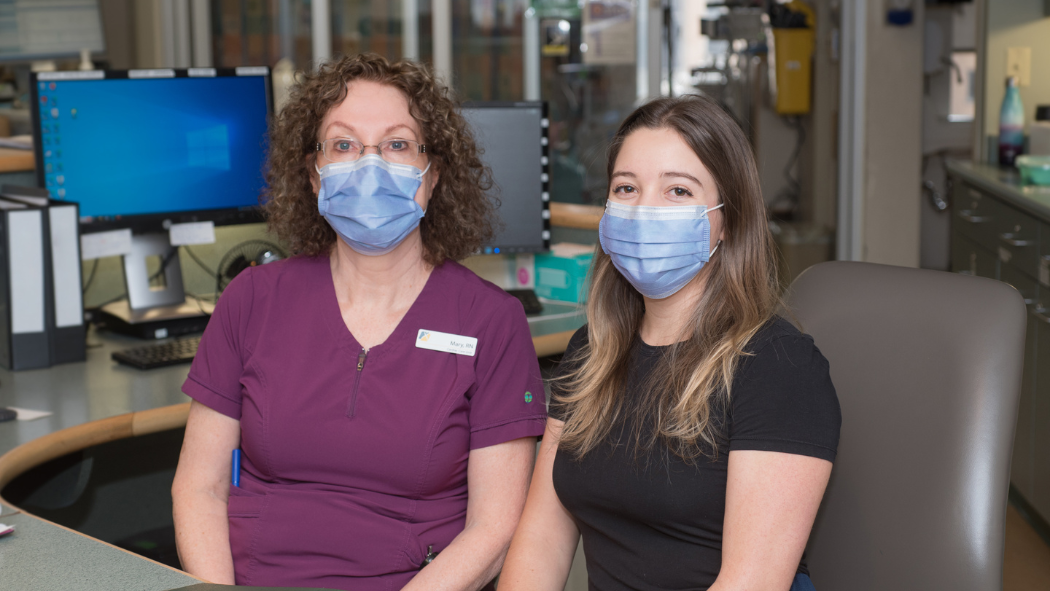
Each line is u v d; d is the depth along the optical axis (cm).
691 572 114
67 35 394
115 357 196
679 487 114
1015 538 276
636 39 476
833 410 110
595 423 124
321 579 136
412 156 146
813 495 107
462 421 141
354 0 497
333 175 142
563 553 131
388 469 137
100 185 213
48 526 117
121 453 226
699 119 122
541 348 196
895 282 127
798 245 464
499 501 140
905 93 415
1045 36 371
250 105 228
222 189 227
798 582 117
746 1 521
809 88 496
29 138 250
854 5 414
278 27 509
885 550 118
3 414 158
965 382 115
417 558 137
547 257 238
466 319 144
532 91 490
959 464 113
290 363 142
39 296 190
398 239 142
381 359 141
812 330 130
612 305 133
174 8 511
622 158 126
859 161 420
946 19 541
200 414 146
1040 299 271
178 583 101
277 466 140
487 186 167
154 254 223
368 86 145
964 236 358
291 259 154
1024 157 314
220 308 147
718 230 124
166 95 218
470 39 490
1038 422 272
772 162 530
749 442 109
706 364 115
